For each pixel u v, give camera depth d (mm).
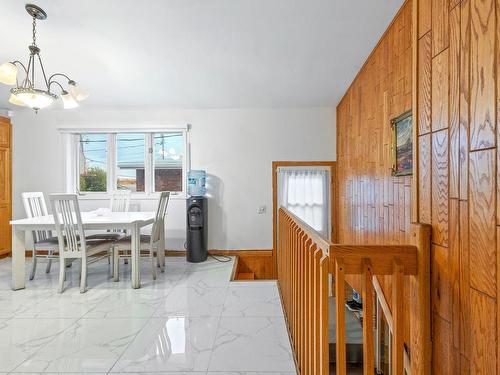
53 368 1771
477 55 851
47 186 4516
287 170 4508
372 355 1110
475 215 853
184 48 2801
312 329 1389
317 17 2334
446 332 972
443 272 992
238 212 4523
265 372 1736
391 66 2434
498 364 770
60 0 2131
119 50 2836
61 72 3275
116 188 4617
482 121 831
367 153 3053
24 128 4508
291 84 3646
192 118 4516
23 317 2426
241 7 2211
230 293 2969
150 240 3393
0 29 2486
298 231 1882
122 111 4527
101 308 2596
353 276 3264
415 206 1158
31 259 4359
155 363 1815
